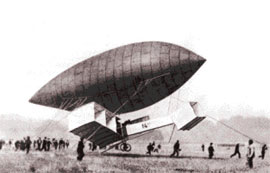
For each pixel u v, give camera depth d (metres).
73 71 30.83
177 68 27.02
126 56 28.39
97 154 31.36
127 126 28.53
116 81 28.84
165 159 26.25
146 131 28.31
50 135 58.44
